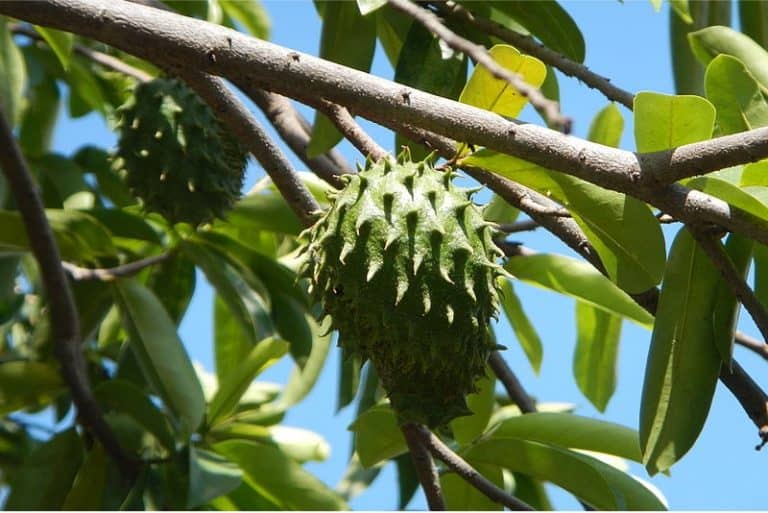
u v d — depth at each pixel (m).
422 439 4.26
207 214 5.21
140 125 5.18
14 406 5.13
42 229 4.85
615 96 4.39
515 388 5.06
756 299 3.42
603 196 3.47
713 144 3.15
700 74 5.10
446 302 3.42
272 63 3.33
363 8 4.15
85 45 6.86
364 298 3.43
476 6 4.83
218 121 5.29
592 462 4.55
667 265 3.59
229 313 5.96
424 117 3.27
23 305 6.66
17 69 5.32
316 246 3.54
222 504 4.96
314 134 4.52
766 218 3.21
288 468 4.95
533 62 3.57
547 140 3.23
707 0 5.15
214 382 6.54
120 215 5.59
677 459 3.52
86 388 4.91
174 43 3.35
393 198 3.49
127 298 5.34
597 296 4.95
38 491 4.95
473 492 4.84
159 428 4.96
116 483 4.87
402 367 3.47
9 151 4.71
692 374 3.56
